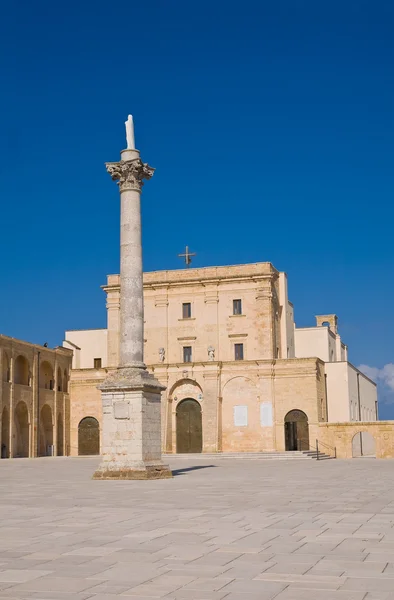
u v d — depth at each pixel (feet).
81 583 34.78
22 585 34.42
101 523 57.11
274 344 254.68
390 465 165.78
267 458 213.87
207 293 260.21
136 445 116.67
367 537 47.80
